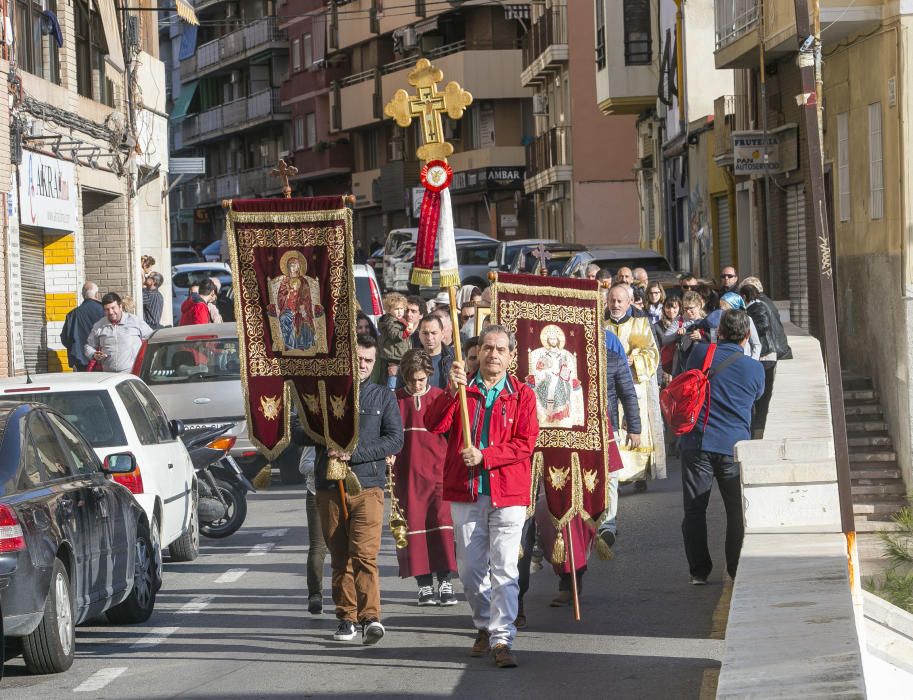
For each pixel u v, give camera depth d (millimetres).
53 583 12094
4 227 30531
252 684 11727
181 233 133250
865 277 29938
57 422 13773
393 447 13039
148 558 14773
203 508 19859
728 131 43000
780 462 13211
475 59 83812
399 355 20531
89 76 39781
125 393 16844
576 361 13625
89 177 38219
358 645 13133
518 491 12023
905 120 27547
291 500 23984
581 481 13547
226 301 42719
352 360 12922
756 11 34344
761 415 24016
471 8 84812
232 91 122125
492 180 83688
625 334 19516
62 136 32938
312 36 105375
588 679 11492
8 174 30531
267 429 13273
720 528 19125
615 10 56500
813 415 17562
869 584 16078
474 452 11914
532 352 13617
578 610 13383
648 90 56531
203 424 24359
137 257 43281
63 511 12500
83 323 30578
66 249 36156
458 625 13867
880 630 12070
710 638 12875
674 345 25562
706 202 47812
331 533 13203
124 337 28547
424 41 90062
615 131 70250
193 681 11922
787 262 37250
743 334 15109
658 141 57625
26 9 34094
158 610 15227
